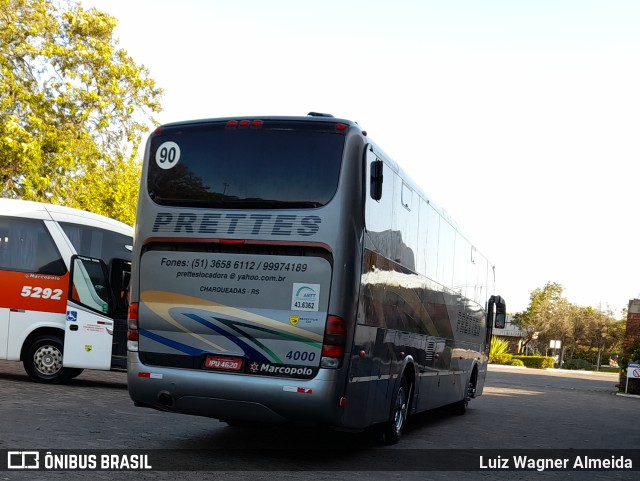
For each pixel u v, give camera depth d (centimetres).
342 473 856
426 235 1233
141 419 1144
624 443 1388
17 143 2655
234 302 879
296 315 859
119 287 1612
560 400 2523
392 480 838
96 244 1630
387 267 995
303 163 884
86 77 2939
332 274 857
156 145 938
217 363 880
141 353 910
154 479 736
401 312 1083
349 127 890
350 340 866
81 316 1556
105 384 1661
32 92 2858
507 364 5678
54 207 1622
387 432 1102
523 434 1424
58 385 1547
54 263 1595
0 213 1598
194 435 1039
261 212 883
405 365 1125
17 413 1080
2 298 1576
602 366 8288
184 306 896
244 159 901
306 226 867
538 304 8350
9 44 2847
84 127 2950
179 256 904
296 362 856
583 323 7931
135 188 3438
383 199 973
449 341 1459
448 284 1423
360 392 918
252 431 1136
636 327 3381
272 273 871
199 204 906
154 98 3156
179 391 884
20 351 1570
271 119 906
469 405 2061
